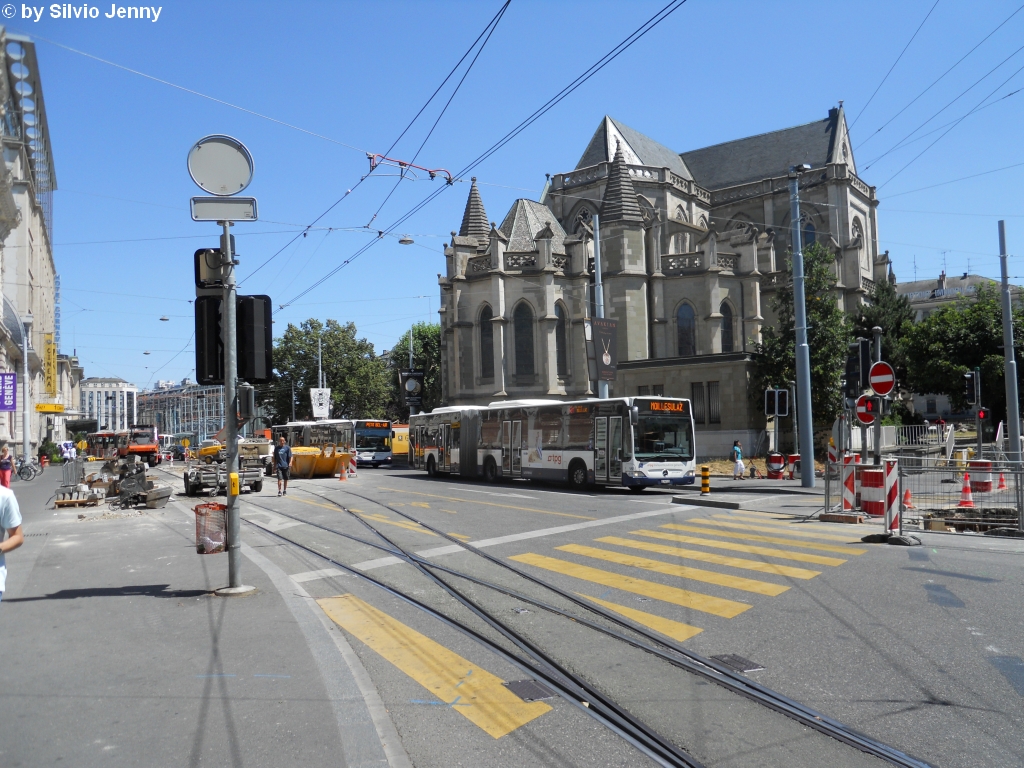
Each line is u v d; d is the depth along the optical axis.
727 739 5.28
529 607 9.26
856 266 54.94
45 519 20.50
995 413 43.59
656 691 6.28
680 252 54.84
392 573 11.74
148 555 13.23
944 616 8.15
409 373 55.62
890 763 4.85
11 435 58.03
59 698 5.90
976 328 43.62
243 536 16.58
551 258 47.78
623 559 12.03
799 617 8.30
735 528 15.41
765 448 37.31
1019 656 6.84
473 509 19.92
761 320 49.84
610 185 49.22
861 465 17.16
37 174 64.62
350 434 46.09
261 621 8.23
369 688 6.22
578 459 26.16
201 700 5.84
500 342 47.09
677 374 39.12
